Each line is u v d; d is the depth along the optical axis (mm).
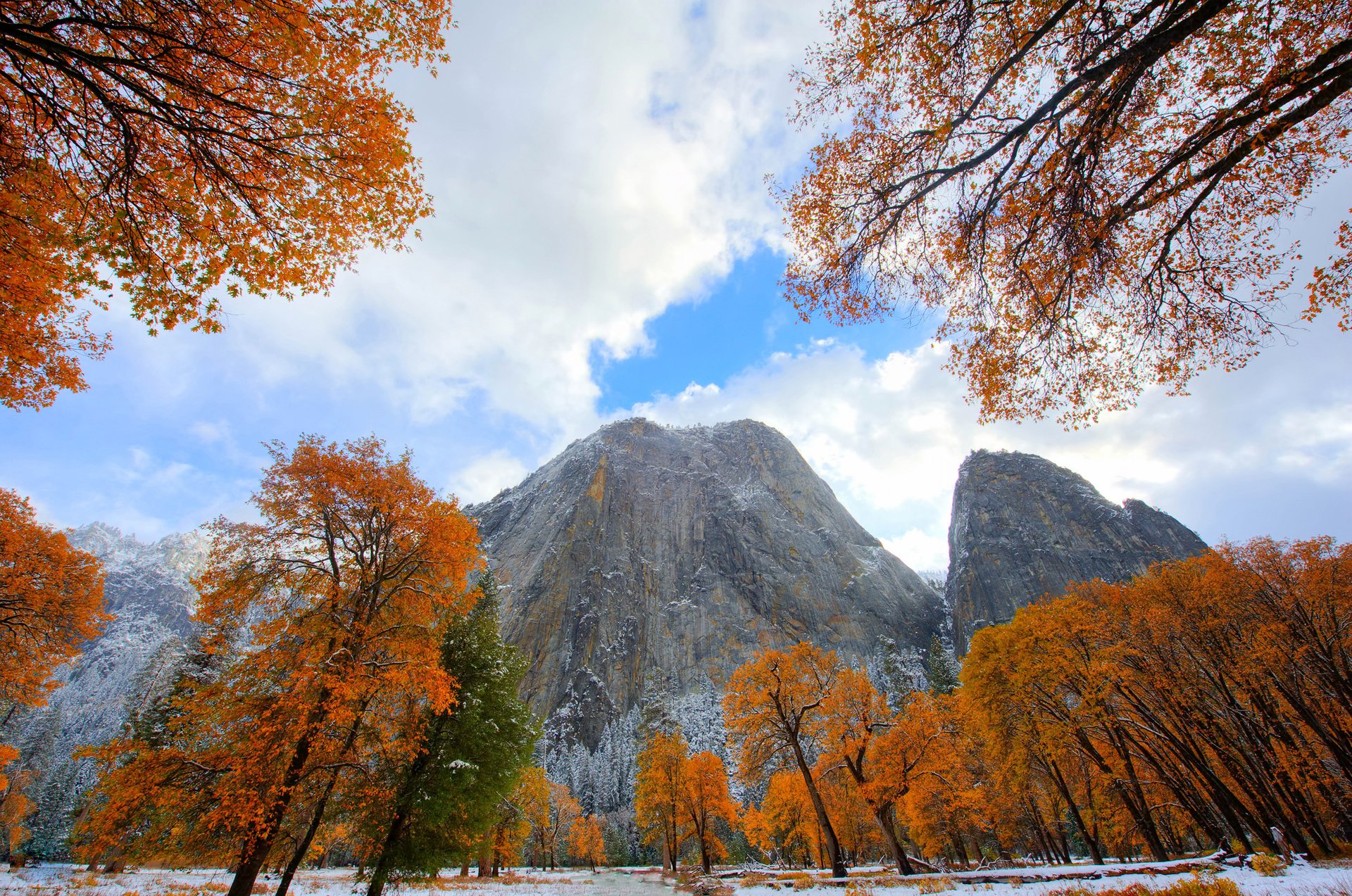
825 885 19078
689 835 38844
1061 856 35781
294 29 4715
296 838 12875
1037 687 24719
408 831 15141
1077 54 5961
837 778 33312
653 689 149375
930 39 6113
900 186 6820
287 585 13078
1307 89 4883
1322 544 19094
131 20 4625
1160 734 22516
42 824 46594
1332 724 19438
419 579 14805
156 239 5203
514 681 21078
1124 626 22547
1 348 5953
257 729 10945
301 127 5000
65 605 17344
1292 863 15820
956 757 24609
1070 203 6426
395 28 5203
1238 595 20141
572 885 30219
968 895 14586
